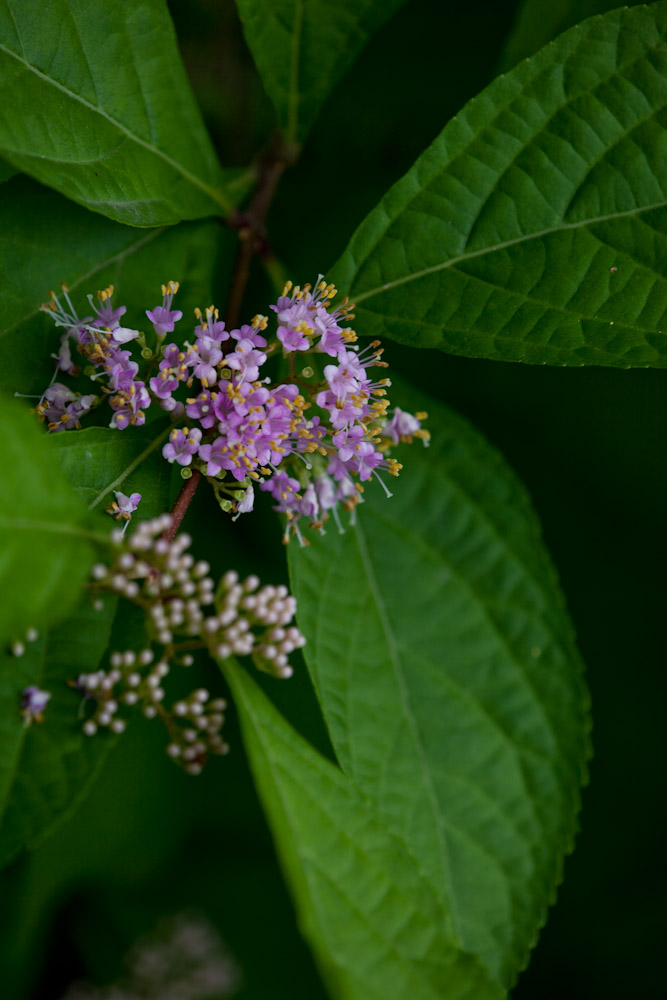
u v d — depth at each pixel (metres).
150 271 0.46
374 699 0.47
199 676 0.52
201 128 0.46
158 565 0.43
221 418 0.43
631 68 0.45
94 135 0.44
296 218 0.51
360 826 0.44
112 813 0.52
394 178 0.52
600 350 0.45
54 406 0.44
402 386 0.48
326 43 0.47
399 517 0.48
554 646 0.48
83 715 0.43
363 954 0.44
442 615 0.47
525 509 0.48
